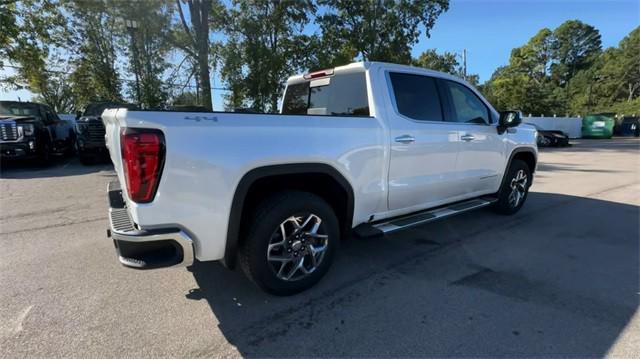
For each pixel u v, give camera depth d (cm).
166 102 1702
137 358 214
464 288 303
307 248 289
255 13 1819
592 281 316
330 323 252
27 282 311
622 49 5688
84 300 281
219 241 245
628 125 3127
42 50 1750
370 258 368
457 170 409
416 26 2100
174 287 303
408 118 353
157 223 222
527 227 474
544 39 7206
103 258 364
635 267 346
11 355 215
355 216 321
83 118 1064
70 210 551
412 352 221
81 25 1753
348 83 360
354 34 1998
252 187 277
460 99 418
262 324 250
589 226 479
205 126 231
